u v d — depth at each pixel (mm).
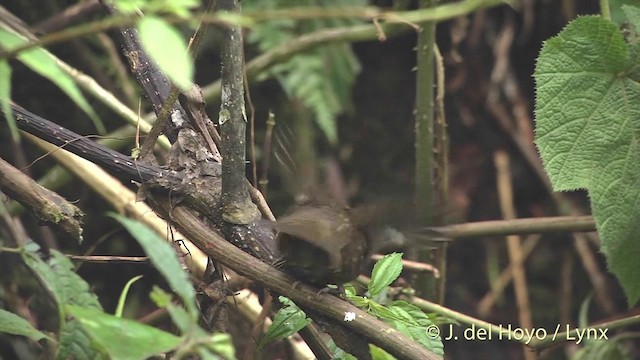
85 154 8047
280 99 9641
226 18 7770
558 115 8164
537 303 10211
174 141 8086
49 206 8070
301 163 9344
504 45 10008
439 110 8516
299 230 7945
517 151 10445
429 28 8453
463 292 10312
